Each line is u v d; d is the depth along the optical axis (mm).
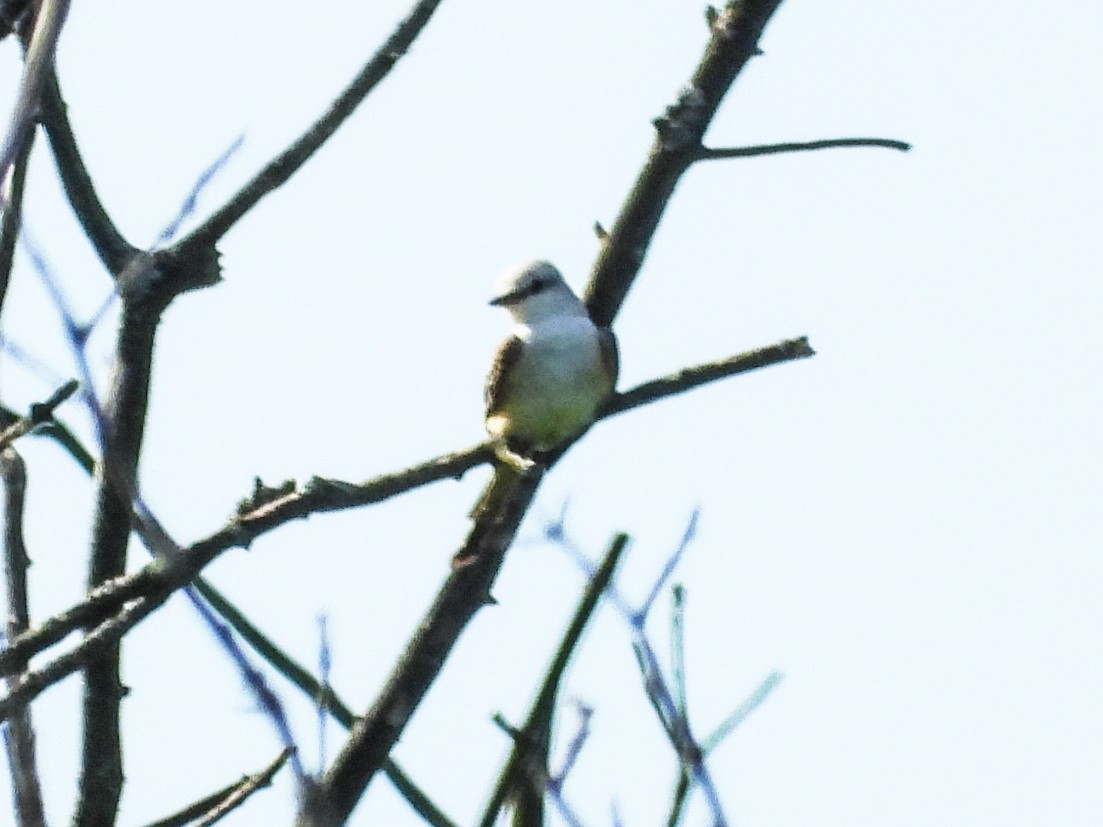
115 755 9719
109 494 9633
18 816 7992
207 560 8672
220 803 8898
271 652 9859
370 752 10125
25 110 7285
